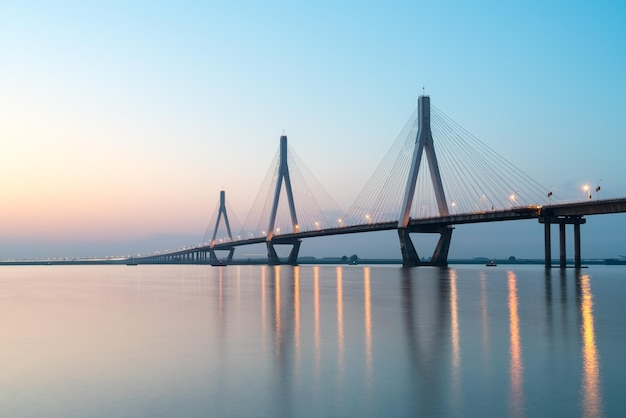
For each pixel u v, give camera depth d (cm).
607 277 10169
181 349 2838
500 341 2961
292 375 2284
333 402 1936
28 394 2067
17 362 2575
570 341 2948
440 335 3175
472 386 2098
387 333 3272
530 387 2078
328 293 6575
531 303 5000
